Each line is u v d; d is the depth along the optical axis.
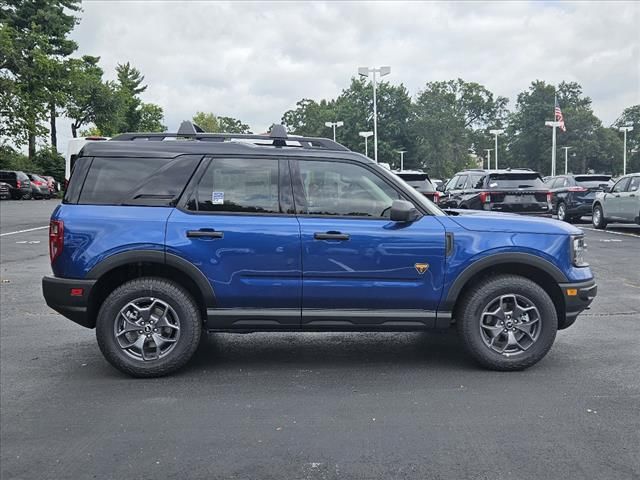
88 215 5.02
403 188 5.25
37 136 44.53
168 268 5.18
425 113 105.94
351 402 4.58
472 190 16.16
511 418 4.24
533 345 5.21
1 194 37.50
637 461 3.61
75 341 6.32
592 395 4.68
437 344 6.19
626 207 16.70
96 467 3.59
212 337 6.47
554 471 3.49
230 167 5.18
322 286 5.06
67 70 48.50
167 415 4.35
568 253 5.20
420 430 4.06
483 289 5.17
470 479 3.41
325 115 112.25
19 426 4.18
